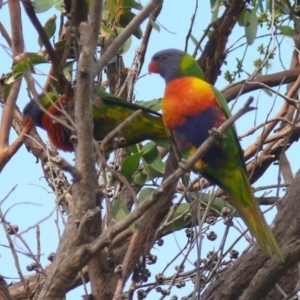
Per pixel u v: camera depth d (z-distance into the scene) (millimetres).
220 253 7469
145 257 7402
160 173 8898
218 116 8398
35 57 7801
